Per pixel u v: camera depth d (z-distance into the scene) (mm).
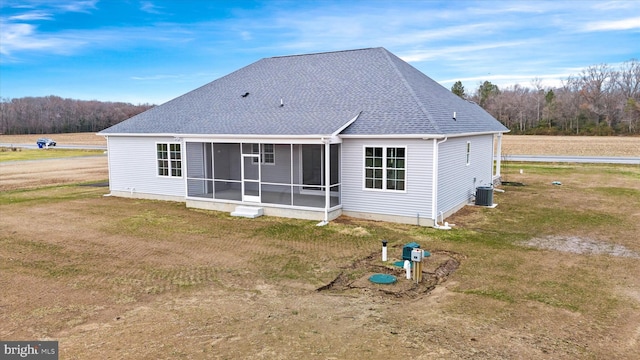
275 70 22156
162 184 20438
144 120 21516
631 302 8492
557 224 15133
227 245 12891
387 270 10570
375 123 15578
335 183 17719
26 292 9305
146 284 9727
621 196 20672
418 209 14906
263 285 9641
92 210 18266
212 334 7234
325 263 11141
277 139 15891
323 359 6359
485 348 6645
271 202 17141
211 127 18250
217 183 20438
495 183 24547
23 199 21172
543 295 8836
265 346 6781
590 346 6750
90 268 10891
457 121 17219
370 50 20797
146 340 7043
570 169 32031
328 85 19203
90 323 7750
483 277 9953
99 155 50531
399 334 7141
